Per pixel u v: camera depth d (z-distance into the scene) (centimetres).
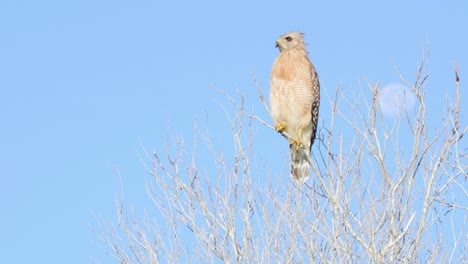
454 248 1141
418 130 1148
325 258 1131
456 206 1143
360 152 1173
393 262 1127
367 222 1138
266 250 1143
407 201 1137
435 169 1137
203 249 1159
